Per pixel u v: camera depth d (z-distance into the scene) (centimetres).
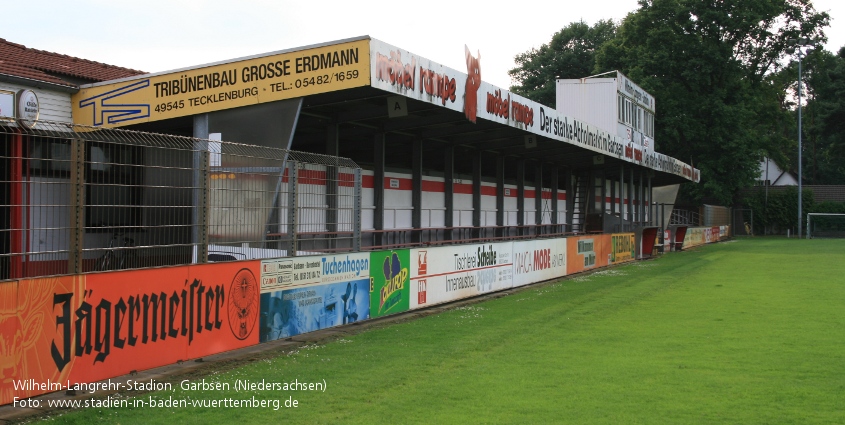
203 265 858
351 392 718
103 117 1429
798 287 1828
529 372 813
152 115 1378
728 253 3509
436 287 1453
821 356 913
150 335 782
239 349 976
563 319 1250
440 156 2492
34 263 724
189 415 631
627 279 2098
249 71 1276
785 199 6141
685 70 5253
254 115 1278
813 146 7875
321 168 1159
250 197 983
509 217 2667
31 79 1377
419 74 1313
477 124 1917
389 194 1894
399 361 874
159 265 836
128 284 755
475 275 1617
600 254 2586
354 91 1340
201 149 903
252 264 942
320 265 1089
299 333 1038
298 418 624
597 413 641
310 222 1126
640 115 3941
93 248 745
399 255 1319
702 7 5275
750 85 5581
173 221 859
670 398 696
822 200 6344
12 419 623
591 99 3450
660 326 1170
